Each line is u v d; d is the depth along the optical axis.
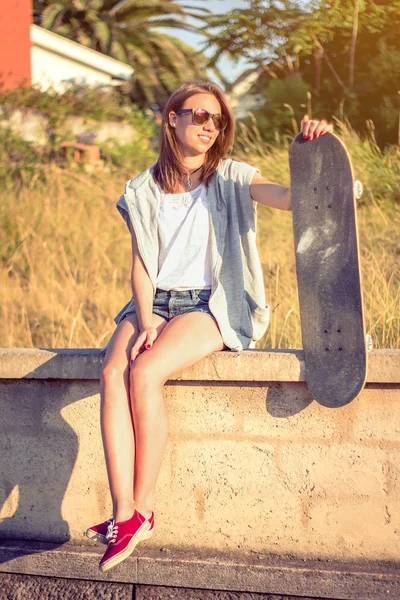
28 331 4.33
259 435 2.53
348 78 9.16
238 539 2.58
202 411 2.57
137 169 10.30
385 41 8.91
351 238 2.33
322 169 2.37
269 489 2.54
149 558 2.56
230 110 2.63
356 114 8.58
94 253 5.68
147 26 22.06
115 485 2.31
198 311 2.58
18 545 2.70
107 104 12.70
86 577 2.61
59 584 2.63
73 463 2.69
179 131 2.60
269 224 5.96
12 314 4.51
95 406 2.64
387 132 8.30
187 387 2.57
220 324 2.54
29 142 9.21
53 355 2.62
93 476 2.68
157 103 22.27
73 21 21.88
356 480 2.47
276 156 7.30
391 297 3.97
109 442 2.34
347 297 2.35
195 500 2.60
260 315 2.68
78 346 4.13
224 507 2.58
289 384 2.49
